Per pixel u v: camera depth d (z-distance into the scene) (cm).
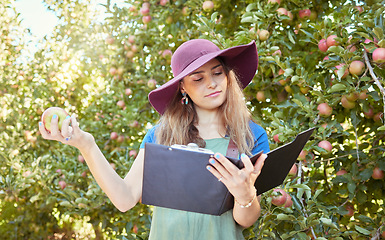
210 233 150
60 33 527
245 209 139
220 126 165
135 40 412
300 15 304
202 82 156
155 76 409
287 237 220
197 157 122
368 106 257
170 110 171
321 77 257
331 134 252
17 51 543
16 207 539
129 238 297
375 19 230
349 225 246
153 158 125
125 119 397
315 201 227
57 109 140
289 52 309
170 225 153
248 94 306
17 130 482
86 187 417
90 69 499
